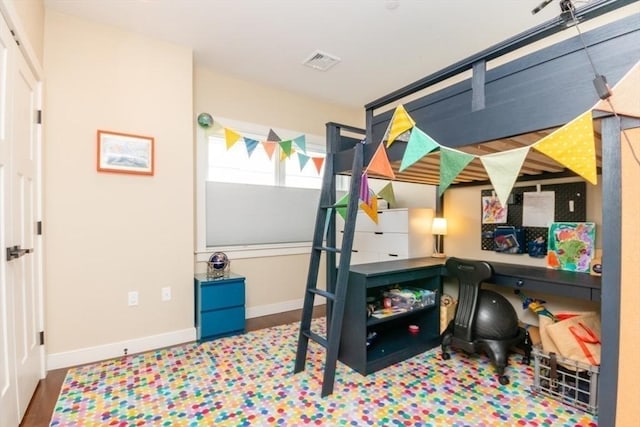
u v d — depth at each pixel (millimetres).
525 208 2863
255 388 2016
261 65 3199
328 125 2521
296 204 3928
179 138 2824
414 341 2617
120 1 2246
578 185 2531
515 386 2047
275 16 2426
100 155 2469
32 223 1994
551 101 1280
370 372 2223
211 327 2840
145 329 2646
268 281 3701
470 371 2256
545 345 2035
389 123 2025
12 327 1576
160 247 2725
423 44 2811
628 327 1147
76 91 2391
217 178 3400
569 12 1251
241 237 3518
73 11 2346
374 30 2604
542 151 1294
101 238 2479
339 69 3277
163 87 2744
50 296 2277
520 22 2498
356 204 2125
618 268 1163
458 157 1539
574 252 2498
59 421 1689
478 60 1534
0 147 1451
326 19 2463
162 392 1968
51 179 2289
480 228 3209
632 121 1118
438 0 2248
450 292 3410
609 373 1188
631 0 1147
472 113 1548
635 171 1117
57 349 2297
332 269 2566
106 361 2410
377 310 2502
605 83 1131
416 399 1894
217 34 2664
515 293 2936
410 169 2457
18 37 1670
